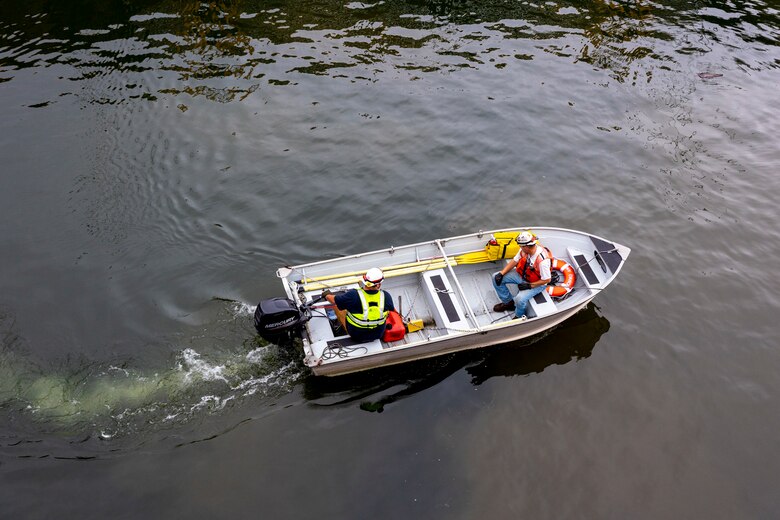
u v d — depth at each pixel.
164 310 8.70
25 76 13.34
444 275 8.72
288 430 7.19
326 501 6.54
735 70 15.06
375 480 6.78
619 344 8.62
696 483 7.00
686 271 9.89
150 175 11.12
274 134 12.27
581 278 9.05
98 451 6.82
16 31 14.86
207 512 6.35
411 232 10.36
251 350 8.07
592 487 6.90
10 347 8.08
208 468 6.73
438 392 7.80
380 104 13.27
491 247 9.07
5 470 6.57
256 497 6.51
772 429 7.62
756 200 11.39
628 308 9.20
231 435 7.09
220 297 8.95
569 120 13.20
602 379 8.12
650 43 15.99
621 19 16.98
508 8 17.11
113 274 9.26
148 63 13.94
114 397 7.44
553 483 6.92
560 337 8.70
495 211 10.88
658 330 8.87
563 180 11.66
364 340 7.71
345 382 7.82
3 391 7.46
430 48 15.21
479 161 11.96
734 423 7.66
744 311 9.23
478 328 7.97
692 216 10.99
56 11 15.70
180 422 7.18
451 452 7.14
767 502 6.85
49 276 9.19
